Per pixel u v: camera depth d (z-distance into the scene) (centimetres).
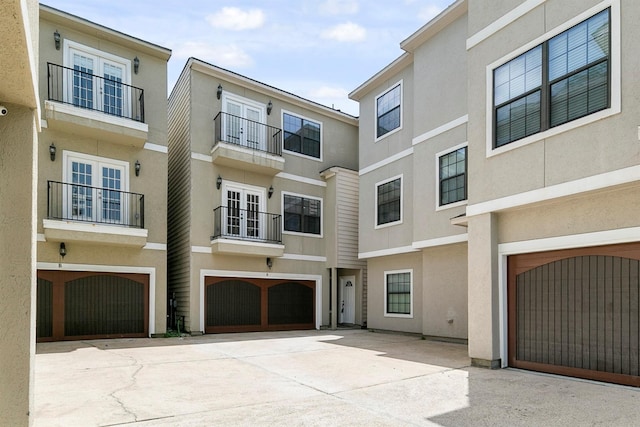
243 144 1478
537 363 711
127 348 1014
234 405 525
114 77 1267
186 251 1370
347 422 459
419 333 1296
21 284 346
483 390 593
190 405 525
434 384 633
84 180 1195
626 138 577
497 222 785
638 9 577
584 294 655
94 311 1188
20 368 340
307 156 1655
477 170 807
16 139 356
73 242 1154
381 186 1466
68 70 1185
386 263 1455
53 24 1172
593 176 611
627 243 607
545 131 684
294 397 563
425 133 1238
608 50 607
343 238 1631
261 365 795
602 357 625
